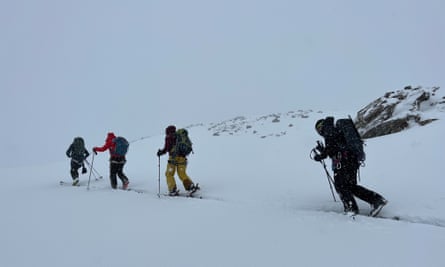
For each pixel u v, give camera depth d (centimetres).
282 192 712
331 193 677
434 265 352
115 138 898
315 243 426
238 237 457
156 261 385
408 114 981
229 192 751
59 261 393
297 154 1034
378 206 524
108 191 843
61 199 764
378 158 796
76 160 999
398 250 394
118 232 495
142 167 1186
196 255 399
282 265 366
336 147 556
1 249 438
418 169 673
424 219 501
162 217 571
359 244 417
